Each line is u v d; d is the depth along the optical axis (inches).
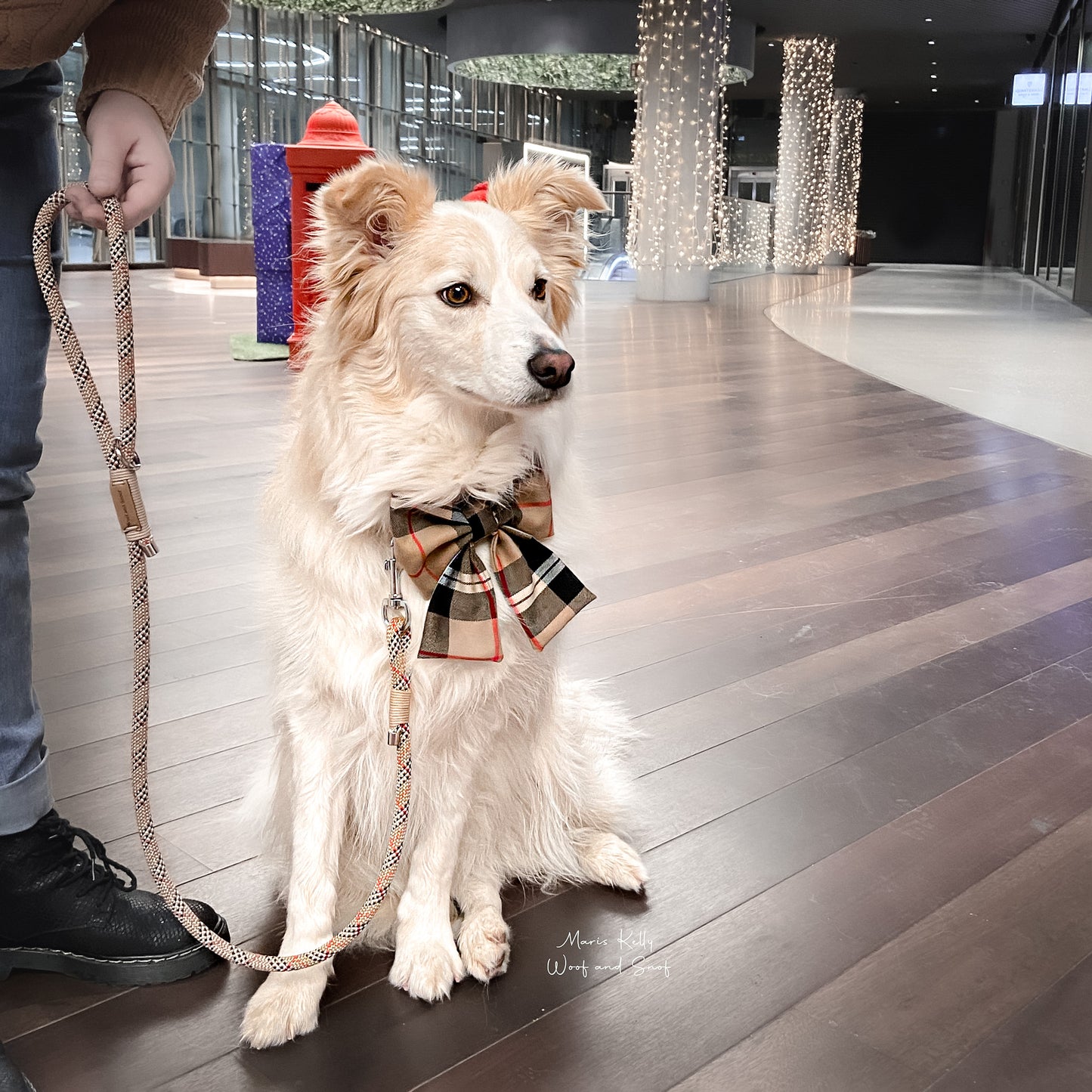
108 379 274.7
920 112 1323.8
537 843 73.5
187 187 785.6
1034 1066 56.1
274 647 63.9
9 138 50.4
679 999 61.6
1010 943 66.7
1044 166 876.6
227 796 81.9
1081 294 603.8
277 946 65.8
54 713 94.1
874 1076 55.4
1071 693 105.1
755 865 75.3
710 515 167.0
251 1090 54.4
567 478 66.4
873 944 66.6
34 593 123.5
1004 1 706.8
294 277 250.2
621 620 122.1
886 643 117.1
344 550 59.2
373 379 59.2
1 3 43.4
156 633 112.8
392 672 57.9
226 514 157.6
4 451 52.6
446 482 58.4
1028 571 143.3
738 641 116.9
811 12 744.3
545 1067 56.1
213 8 53.9
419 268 58.6
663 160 625.0
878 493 183.3
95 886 61.9
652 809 82.4
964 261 1352.1
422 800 64.8
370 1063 56.4
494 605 58.7
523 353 56.3
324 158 243.9
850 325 490.9
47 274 50.4
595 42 682.2
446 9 733.9
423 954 62.5
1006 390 301.7
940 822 81.1
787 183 990.4
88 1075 55.3
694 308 585.0
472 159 1031.0
